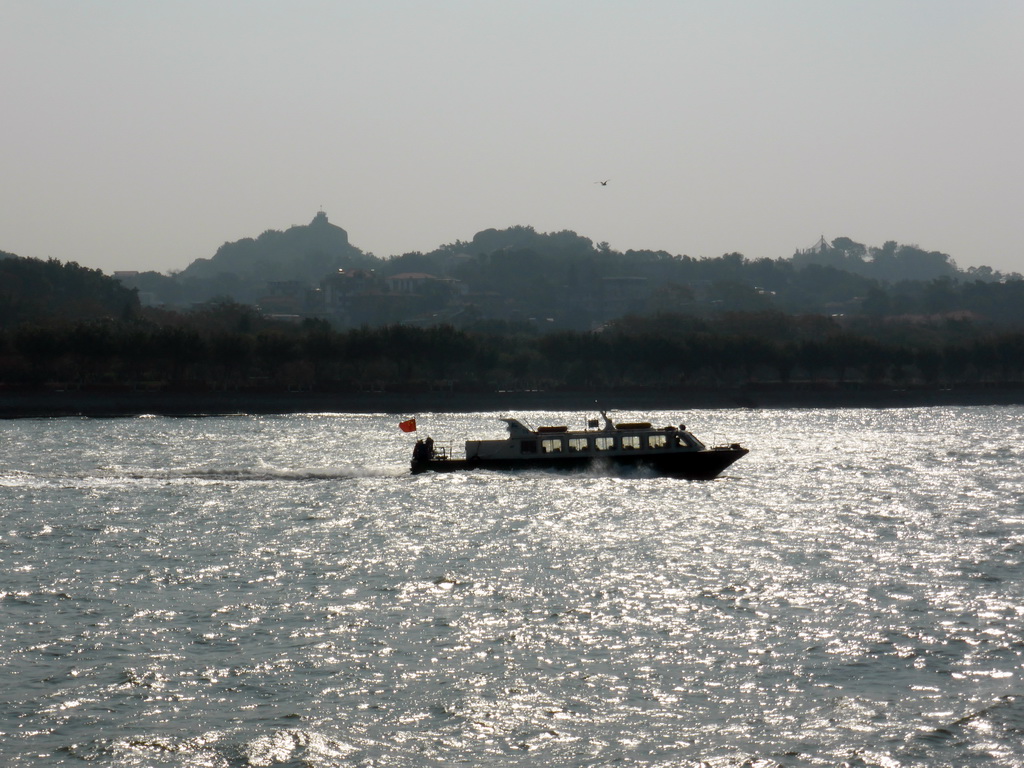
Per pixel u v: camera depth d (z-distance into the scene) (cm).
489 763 7900
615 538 15612
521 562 13938
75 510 18238
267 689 9175
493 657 9950
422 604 11731
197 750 8069
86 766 7825
